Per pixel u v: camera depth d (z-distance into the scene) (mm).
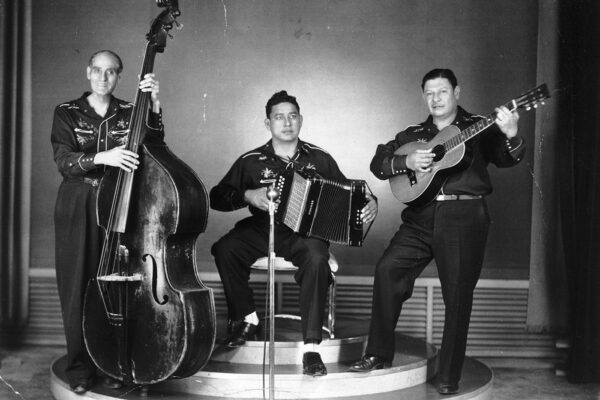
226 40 5207
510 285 4914
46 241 5152
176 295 3258
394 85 5160
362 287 5004
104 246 3406
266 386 3496
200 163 5238
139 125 3352
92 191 3529
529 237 5027
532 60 5016
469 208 3514
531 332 4930
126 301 3350
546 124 4902
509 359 4859
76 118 3576
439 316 4941
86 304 3473
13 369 4480
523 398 4062
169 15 3410
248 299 3908
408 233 3676
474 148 3525
